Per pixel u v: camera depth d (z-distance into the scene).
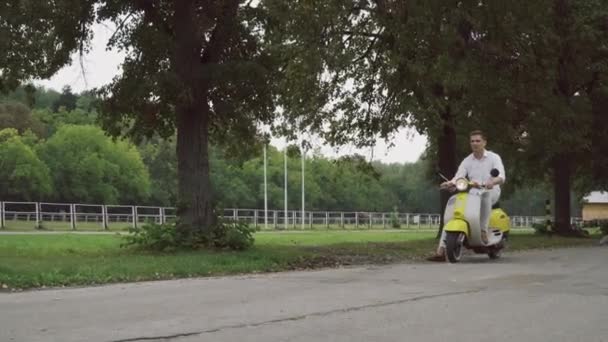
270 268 12.52
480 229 12.30
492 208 12.96
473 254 14.49
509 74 22.45
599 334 5.84
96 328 6.06
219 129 17.91
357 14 21.47
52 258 12.70
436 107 20.36
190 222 15.17
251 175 104.12
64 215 37.66
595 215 92.94
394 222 60.75
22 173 73.69
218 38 15.26
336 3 17.20
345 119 24.38
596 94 28.41
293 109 22.91
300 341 5.56
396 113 22.45
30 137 82.38
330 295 8.02
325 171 109.94
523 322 6.33
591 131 28.33
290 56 19.00
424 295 7.95
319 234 31.83
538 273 10.22
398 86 20.64
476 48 21.62
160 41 14.49
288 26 16.83
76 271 10.42
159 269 11.15
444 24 18.11
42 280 9.58
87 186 83.69
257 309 7.06
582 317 6.57
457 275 9.99
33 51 14.20
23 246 16.47
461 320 6.43
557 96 25.53
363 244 19.20
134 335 5.76
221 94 15.38
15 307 7.30
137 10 15.11
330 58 18.58
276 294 8.17
